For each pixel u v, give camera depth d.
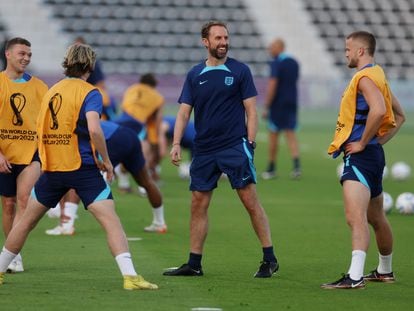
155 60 157.12
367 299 28.64
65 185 29.06
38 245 39.59
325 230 45.28
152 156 63.09
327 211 52.75
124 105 59.03
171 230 45.00
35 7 155.50
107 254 37.31
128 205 54.31
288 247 39.94
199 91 32.09
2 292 28.95
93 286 30.14
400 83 158.12
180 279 31.84
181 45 158.62
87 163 28.86
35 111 32.28
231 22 163.12
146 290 29.48
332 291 29.89
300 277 32.62
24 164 32.19
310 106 153.50
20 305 26.89
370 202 30.97
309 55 164.50
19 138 32.19
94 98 28.73
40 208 29.53
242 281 31.61
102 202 29.02
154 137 62.09
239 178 32.09
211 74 32.03
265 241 32.72
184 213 51.47
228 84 31.97
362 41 30.55
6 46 32.38
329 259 36.81
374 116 29.39
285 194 61.16
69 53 29.11
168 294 28.91
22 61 32.03
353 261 30.14
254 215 32.59
